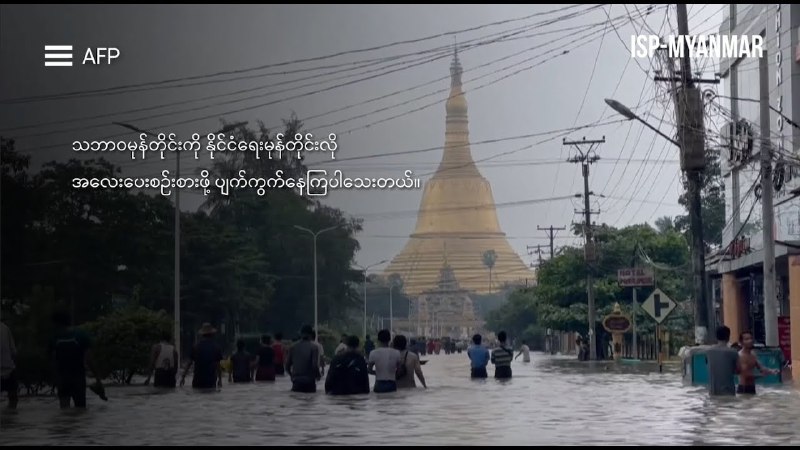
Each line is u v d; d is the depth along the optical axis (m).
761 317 54.22
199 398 32.03
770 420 22.88
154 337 43.12
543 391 34.72
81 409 27.42
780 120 49.09
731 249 55.69
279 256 97.19
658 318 49.38
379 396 31.45
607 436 19.91
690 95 39.69
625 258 87.19
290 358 33.72
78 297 67.69
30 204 57.94
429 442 19.05
